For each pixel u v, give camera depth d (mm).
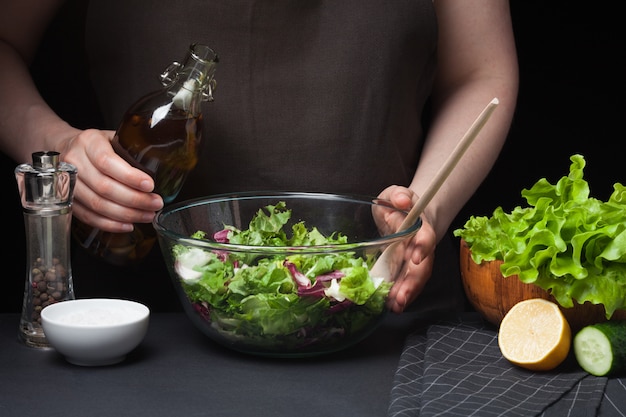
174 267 1519
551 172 3621
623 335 1439
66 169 1559
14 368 1459
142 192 1631
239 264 1463
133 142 1644
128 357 1508
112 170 1607
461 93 2100
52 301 1562
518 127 3602
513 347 1486
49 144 1829
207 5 1910
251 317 1446
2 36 2045
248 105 1957
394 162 2049
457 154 1505
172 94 1653
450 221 1907
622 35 3500
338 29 1955
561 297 1500
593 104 3564
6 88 1959
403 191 1668
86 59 2543
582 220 1516
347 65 1964
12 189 2863
